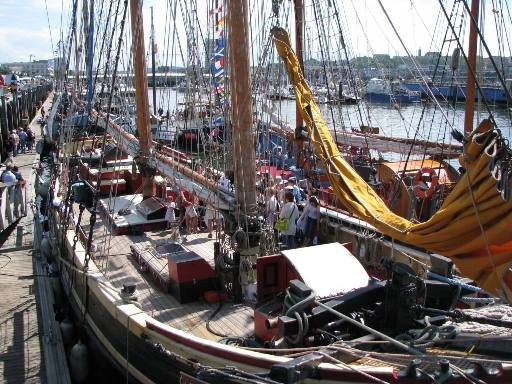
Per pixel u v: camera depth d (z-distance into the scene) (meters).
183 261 9.32
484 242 4.81
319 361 5.54
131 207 14.06
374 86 57.41
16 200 21.48
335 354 5.89
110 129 17.72
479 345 5.67
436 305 7.27
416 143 19.33
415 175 16.16
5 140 37.41
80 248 11.63
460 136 5.08
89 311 10.34
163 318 8.81
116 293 9.18
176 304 9.30
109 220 12.32
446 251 5.25
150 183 14.36
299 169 18.98
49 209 17.50
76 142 16.55
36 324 12.58
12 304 13.66
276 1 10.76
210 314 8.93
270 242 9.73
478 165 4.71
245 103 9.00
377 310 6.88
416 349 5.71
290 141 20.77
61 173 16.98
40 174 26.67
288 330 6.52
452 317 6.68
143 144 14.62
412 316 6.64
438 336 6.00
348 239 12.05
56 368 10.56
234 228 9.38
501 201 4.61
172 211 12.87
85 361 10.38
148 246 11.36
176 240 11.99
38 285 14.87
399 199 15.86
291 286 7.00
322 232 12.77
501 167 4.60
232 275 9.34
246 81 8.95
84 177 16.41
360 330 6.81
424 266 9.23
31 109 62.12
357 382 5.39
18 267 16.31
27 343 11.69
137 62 14.28
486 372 4.97
